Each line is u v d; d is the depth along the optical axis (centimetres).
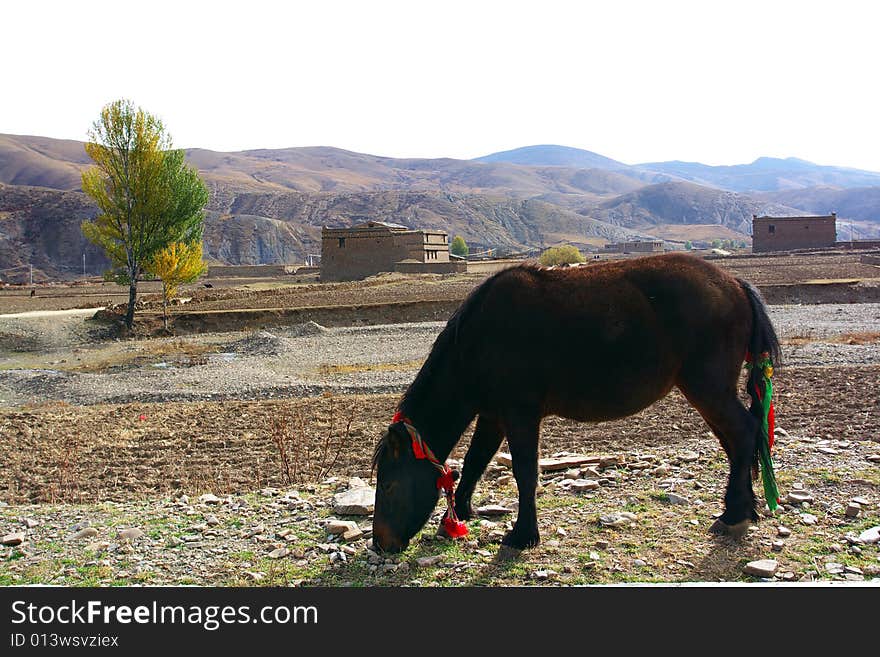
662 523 693
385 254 8375
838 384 1617
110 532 751
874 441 1050
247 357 3316
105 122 4444
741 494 651
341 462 1198
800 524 677
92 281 10000
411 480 629
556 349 632
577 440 1204
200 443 1431
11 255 18325
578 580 578
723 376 648
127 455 1348
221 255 19525
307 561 645
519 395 637
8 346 3984
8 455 1388
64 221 19488
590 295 640
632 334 636
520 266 669
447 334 658
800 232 10375
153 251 4600
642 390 651
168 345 3906
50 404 2345
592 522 702
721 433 666
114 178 4544
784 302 4828
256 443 1400
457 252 15500
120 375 2858
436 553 649
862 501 712
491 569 607
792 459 885
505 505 771
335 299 5309
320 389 2264
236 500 863
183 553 680
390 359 2984
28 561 678
